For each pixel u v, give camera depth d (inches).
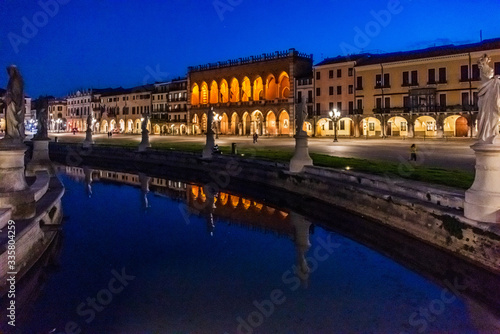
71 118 5383.9
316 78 2893.7
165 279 455.5
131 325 338.6
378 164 968.9
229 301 394.0
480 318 364.8
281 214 813.9
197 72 3801.7
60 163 1878.7
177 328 343.6
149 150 1707.7
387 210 619.5
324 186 816.3
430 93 2340.1
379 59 2598.4
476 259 448.8
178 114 4052.7
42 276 466.6
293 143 2081.7
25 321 358.3
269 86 3307.1
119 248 569.3
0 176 470.3
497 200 443.8
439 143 1825.8
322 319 359.6
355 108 2696.9
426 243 529.7
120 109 4613.7
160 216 794.2
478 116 464.4
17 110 475.2
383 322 351.9
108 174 1489.9
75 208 868.6
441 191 569.0
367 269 494.3
